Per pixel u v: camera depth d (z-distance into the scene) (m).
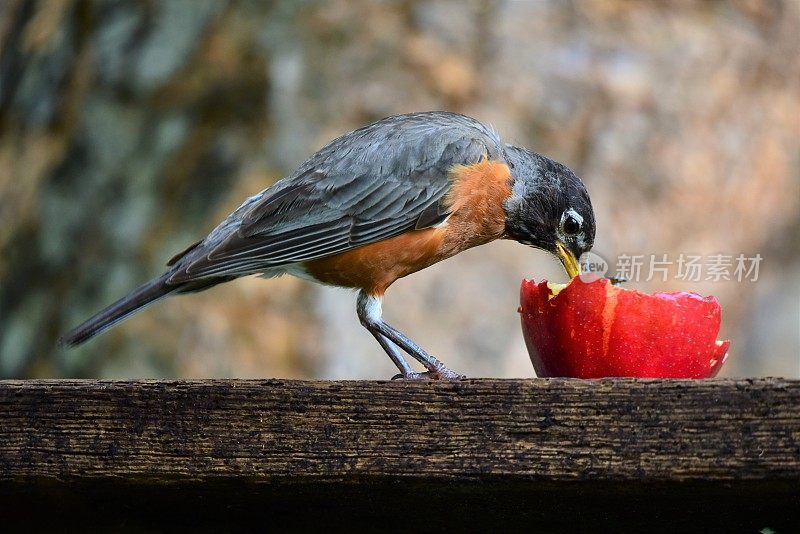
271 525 5.25
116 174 12.28
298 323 11.15
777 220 13.53
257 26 12.23
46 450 4.80
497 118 11.90
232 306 11.28
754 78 13.15
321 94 11.82
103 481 4.79
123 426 4.78
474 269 11.55
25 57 13.68
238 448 4.70
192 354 11.23
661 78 12.55
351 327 11.16
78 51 13.14
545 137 12.01
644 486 4.49
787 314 14.91
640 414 4.47
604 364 5.52
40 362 11.95
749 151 12.97
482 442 4.55
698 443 4.42
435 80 11.92
